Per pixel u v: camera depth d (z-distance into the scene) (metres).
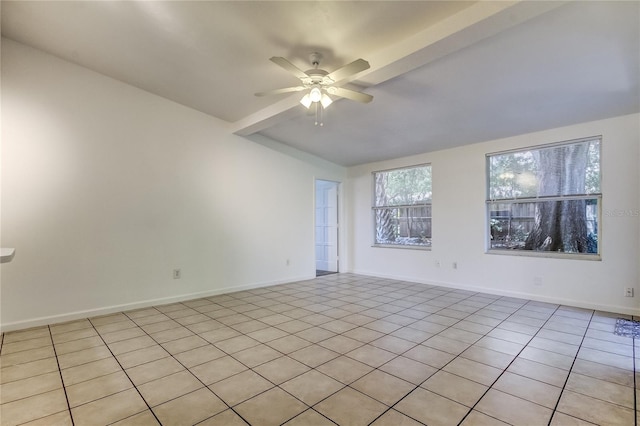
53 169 3.52
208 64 3.43
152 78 3.84
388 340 2.99
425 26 2.55
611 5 2.15
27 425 1.79
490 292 4.81
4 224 3.26
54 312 3.50
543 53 2.71
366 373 2.36
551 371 2.38
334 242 6.98
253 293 4.94
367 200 6.55
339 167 6.78
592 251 4.03
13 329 3.26
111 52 3.36
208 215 4.75
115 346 2.88
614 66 2.85
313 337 3.07
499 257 4.72
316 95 2.86
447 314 3.80
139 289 4.09
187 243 4.53
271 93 3.06
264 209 5.45
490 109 3.81
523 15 2.17
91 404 1.98
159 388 2.17
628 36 2.45
